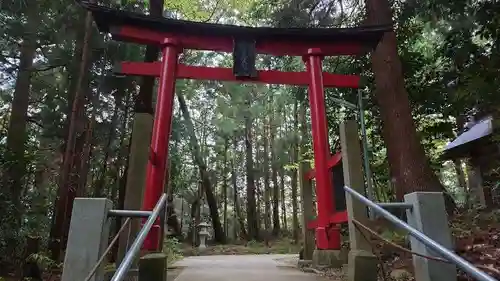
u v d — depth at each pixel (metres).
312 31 5.36
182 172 18.06
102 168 11.05
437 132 10.38
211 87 15.77
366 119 10.01
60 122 9.59
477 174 10.04
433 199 2.50
